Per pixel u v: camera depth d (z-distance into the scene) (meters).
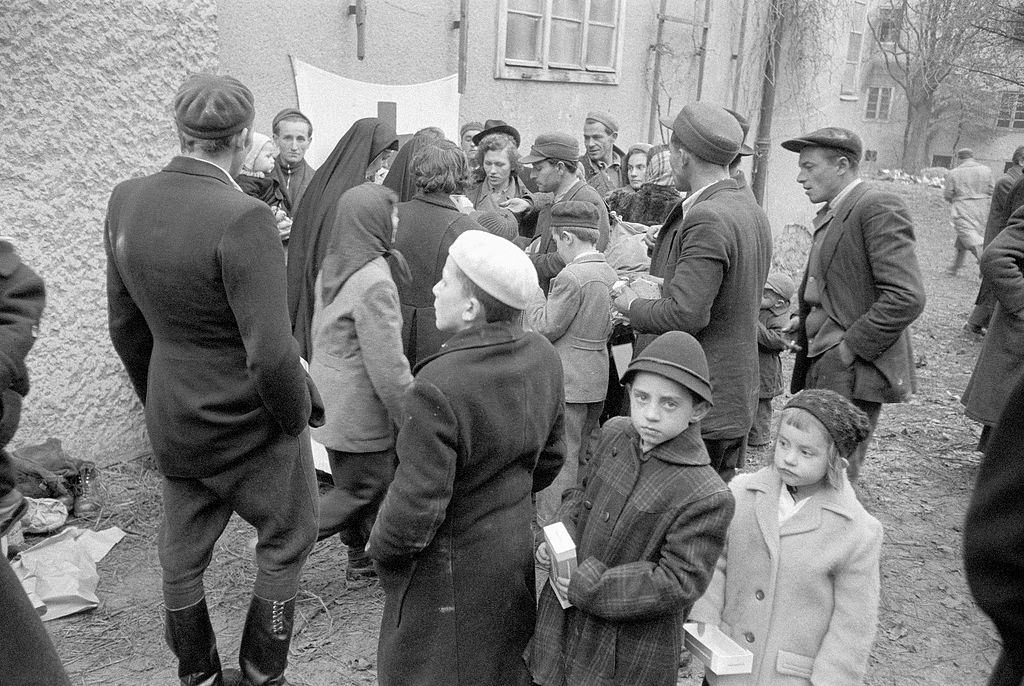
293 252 4.07
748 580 2.29
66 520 3.83
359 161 3.93
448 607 2.17
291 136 4.74
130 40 4.09
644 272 4.64
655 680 2.11
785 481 2.23
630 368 2.12
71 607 3.22
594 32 8.07
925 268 12.54
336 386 3.19
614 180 7.41
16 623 1.18
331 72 5.76
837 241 3.48
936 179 23.58
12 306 2.00
